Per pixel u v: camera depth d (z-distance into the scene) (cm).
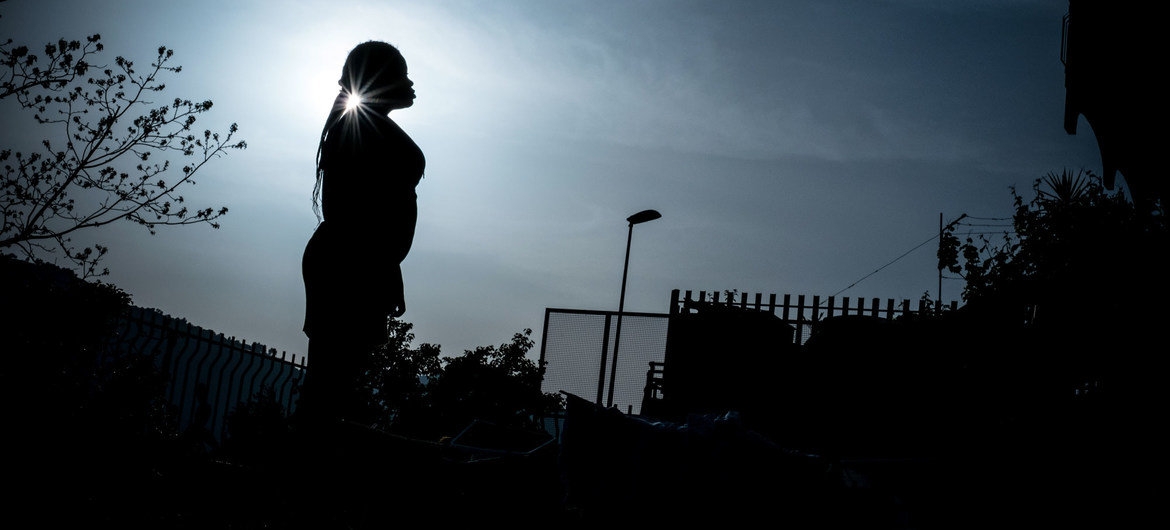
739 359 874
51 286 615
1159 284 626
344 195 340
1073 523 297
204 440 493
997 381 675
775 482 287
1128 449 345
